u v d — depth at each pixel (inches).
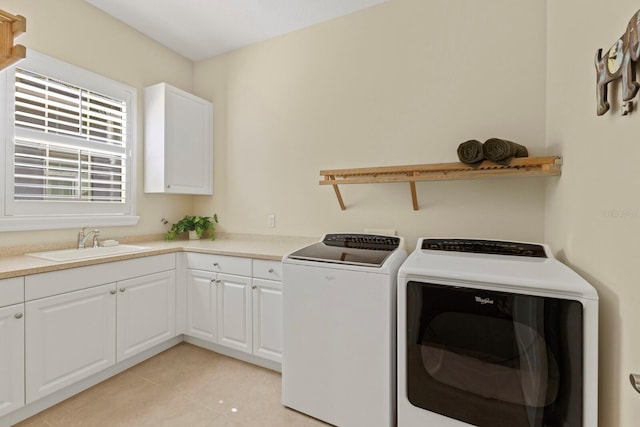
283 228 104.4
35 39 78.0
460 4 78.1
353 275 60.3
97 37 91.7
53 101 81.8
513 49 72.6
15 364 59.1
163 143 101.1
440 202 81.0
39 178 79.0
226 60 115.9
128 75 100.2
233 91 114.4
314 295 64.5
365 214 90.4
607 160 38.7
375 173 77.4
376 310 58.1
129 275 80.2
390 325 57.1
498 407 46.8
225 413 65.8
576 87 50.4
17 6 74.7
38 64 78.0
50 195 81.4
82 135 88.0
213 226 118.4
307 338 65.4
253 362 86.0
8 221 72.7
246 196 111.9
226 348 90.5
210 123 118.1
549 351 43.2
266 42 107.1
